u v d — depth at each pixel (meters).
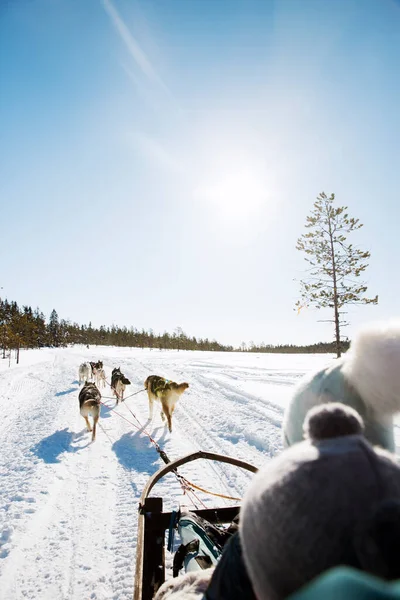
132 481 5.65
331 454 0.90
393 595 0.52
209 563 2.12
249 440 7.15
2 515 4.77
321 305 20.84
